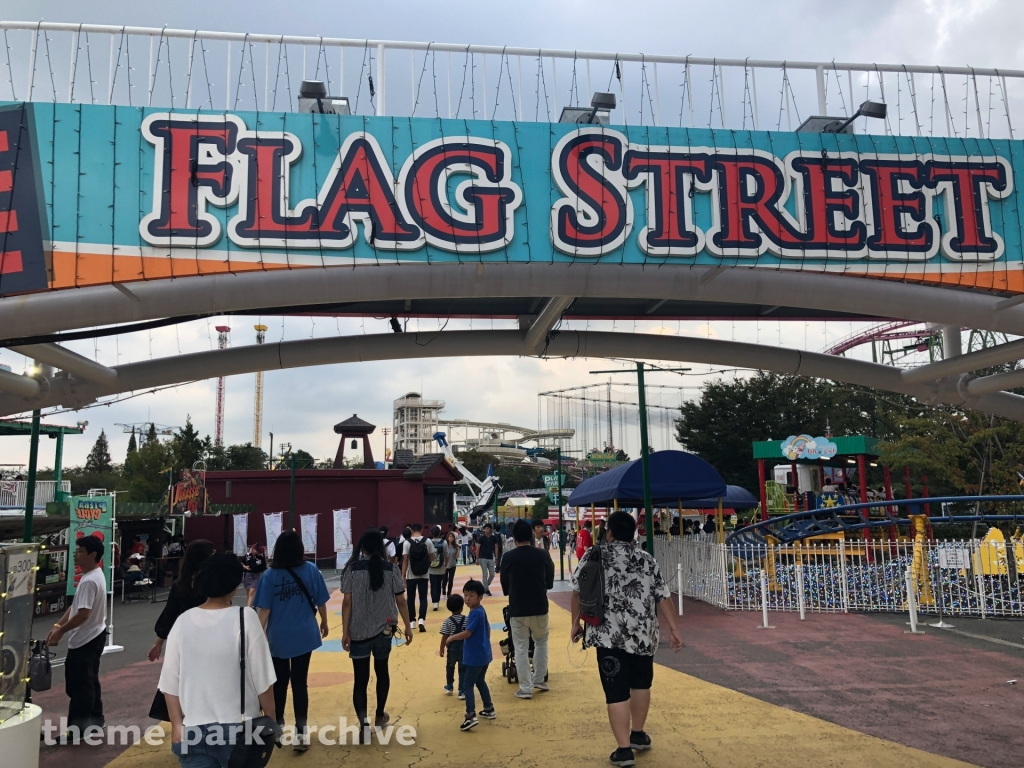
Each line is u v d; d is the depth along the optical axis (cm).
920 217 1127
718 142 1097
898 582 1378
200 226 977
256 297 1018
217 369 1442
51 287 944
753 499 2486
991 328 1200
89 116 977
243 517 2750
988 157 1157
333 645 1186
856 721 677
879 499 2606
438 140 1036
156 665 1079
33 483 1199
